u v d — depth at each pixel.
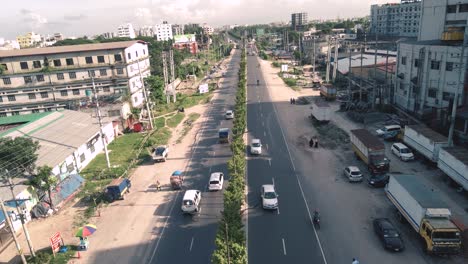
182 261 30.81
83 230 33.12
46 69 80.44
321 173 46.66
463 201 37.06
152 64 136.50
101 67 81.00
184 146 61.50
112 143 65.62
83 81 81.62
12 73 81.31
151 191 44.94
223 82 129.38
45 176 39.72
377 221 32.62
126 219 38.66
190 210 37.88
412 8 188.38
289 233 33.72
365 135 49.03
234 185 36.47
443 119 56.09
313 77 122.38
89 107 74.56
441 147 41.81
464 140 50.19
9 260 32.84
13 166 39.00
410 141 49.31
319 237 32.84
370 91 79.69
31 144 41.44
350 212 36.81
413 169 45.41
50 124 59.88
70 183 44.31
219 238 27.95
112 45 84.88
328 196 40.47
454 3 66.75
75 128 59.56
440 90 58.84
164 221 37.66
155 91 93.31
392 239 30.34
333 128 65.06
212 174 45.19
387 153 51.41
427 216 29.16
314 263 29.33
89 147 56.94
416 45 63.69
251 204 39.62
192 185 45.78
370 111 71.06
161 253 32.22
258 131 67.06
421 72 62.62
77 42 171.75
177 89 119.62
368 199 39.25
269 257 30.38
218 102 95.75
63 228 37.69
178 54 166.38
